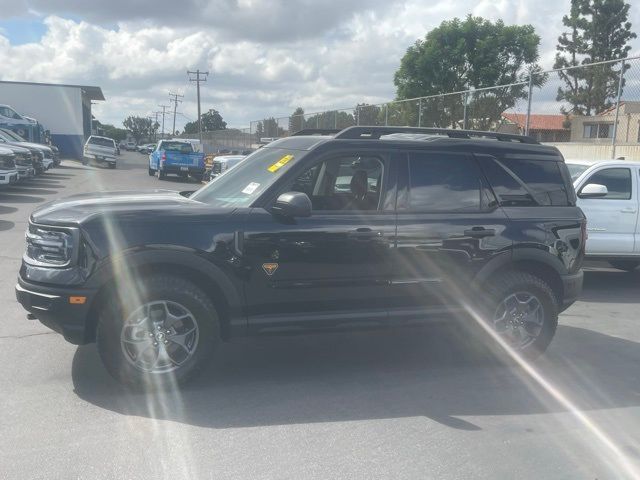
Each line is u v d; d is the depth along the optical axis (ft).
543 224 18.48
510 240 18.02
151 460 12.06
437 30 122.11
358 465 12.16
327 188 17.02
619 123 41.96
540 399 16.01
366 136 17.72
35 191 65.98
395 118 69.21
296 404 15.08
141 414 14.12
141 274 15.10
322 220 16.25
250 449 12.66
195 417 14.10
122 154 256.11
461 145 18.11
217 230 15.33
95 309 14.94
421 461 12.44
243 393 15.65
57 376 16.16
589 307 26.50
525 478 11.94
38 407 14.30
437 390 16.39
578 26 156.76
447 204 17.67
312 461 12.25
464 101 57.26
